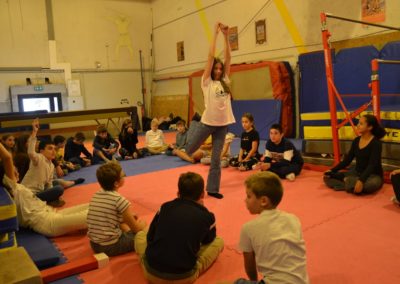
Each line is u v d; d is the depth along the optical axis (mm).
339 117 5098
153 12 13617
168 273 2211
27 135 4395
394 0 6852
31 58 11758
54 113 9125
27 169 4195
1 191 2705
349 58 7328
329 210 3664
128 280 2514
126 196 4547
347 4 7617
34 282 2078
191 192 2373
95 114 9672
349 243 2922
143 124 13109
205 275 2512
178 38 12562
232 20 10344
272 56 9344
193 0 11664
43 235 3232
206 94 4059
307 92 8203
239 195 4289
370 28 7285
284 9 8875
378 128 4113
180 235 2234
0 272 2109
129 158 7215
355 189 4008
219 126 4113
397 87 6473
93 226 2834
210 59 3990
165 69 13398
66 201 4484
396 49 6559
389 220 3344
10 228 2420
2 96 11430
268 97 8844
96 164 6840
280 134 4941
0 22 11258
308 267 2576
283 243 1765
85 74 12648
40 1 11742
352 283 2357
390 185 4379
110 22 12930
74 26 12336
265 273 1787
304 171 5273
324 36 4707
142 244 2699
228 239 3080
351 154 4312
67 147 6590
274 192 1876
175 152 6883
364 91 7133
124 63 13328
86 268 2650
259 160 5605
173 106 12875
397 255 2695
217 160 4195
